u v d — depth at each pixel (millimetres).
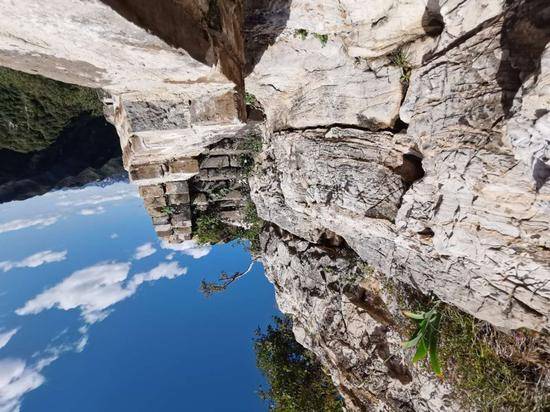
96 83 2617
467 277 3070
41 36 1670
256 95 4723
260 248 7086
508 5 2410
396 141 3607
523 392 3164
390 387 4801
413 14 2963
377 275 4648
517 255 2656
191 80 2619
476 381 3445
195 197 6414
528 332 3031
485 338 3357
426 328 3604
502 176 2500
